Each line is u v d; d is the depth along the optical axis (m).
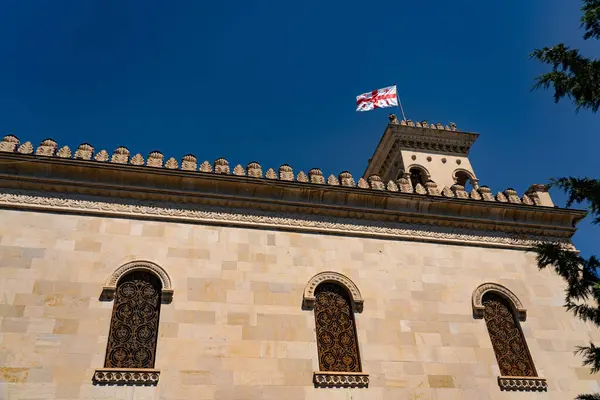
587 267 14.29
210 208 18.78
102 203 17.81
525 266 20.75
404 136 29.36
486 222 21.47
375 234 19.92
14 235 16.34
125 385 14.34
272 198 19.47
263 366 15.73
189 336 15.69
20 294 15.27
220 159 20.06
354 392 15.88
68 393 13.93
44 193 17.47
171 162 19.30
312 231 19.31
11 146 17.92
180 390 14.69
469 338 18.12
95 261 16.47
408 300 18.50
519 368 18.11
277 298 17.27
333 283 18.34
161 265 16.92
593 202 14.03
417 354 17.25
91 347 14.84
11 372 13.94
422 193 21.59
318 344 16.77
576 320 19.64
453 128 30.59
